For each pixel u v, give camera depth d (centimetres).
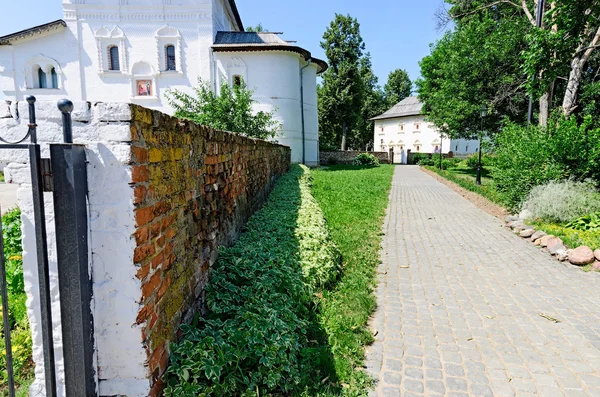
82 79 2230
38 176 150
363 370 271
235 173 454
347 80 3712
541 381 262
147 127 186
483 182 1653
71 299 161
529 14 1341
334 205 953
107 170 166
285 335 245
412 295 414
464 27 1766
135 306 172
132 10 2188
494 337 322
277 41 2344
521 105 1700
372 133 5484
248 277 318
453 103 1811
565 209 709
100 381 175
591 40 1143
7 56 2211
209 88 2028
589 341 317
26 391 221
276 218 570
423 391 249
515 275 480
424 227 776
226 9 2655
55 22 2162
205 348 211
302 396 227
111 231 168
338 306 361
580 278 469
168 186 215
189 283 253
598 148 771
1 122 171
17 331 278
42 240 152
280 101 2311
